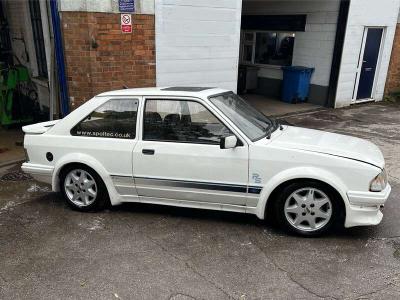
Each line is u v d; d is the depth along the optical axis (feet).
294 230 14.38
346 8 36.32
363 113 37.29
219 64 29.58
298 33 40.93
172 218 16.05
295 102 41.06
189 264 12.78
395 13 40.63
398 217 16.07
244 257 13.17
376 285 11.68
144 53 25.82
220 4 28.14
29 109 32.14
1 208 17.20
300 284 11.73
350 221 13.76
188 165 14.75
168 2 25.85
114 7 23.90
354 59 39.06
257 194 14.35
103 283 11.85
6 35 39.63
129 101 15.53
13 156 24.26
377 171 13.32
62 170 16.58
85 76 24.35
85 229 15.20
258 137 14.64
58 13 23.70
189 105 14.90
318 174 13.56
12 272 12.46
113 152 15.55
